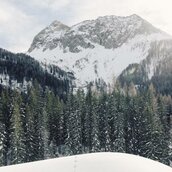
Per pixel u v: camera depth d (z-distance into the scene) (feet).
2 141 228.84
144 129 270.05
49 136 286.66
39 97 325.21
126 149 284.41
